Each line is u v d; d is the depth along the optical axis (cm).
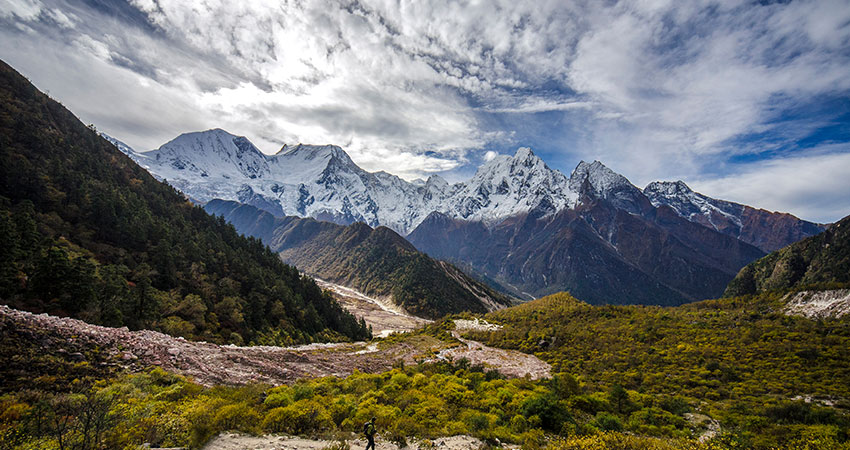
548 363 6525
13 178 6519
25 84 9831
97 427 1390
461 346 8556
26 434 1397
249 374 3347
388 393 3059
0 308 2466
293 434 1855
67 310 4122
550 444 2041
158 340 3391
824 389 3966
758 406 3506
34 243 5053
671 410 3481
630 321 8038
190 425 1644
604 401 3425
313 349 6919
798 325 6462
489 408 2817
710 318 7706
